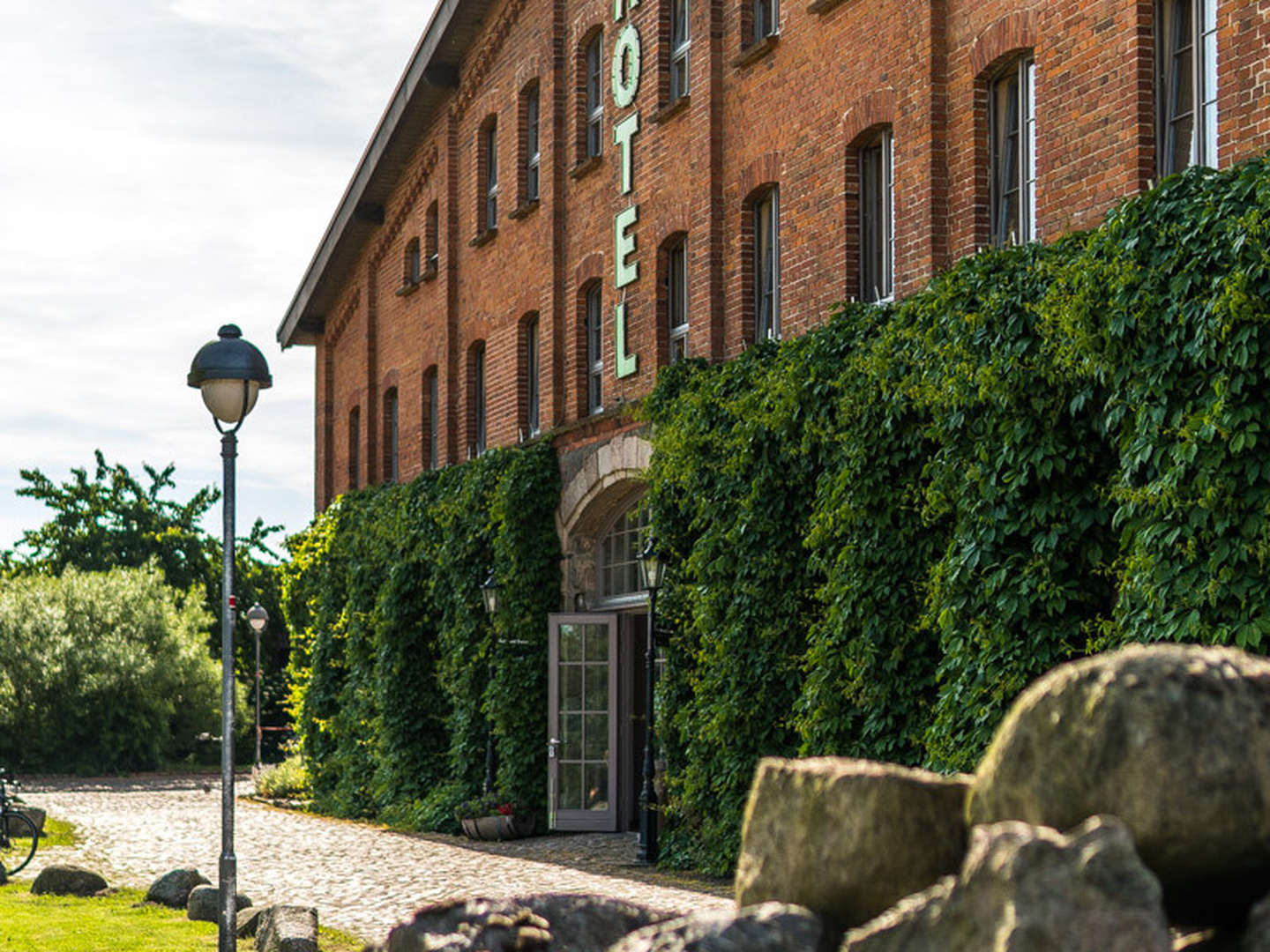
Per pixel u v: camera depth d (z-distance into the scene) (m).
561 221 21.69
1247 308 9.25
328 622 28.84
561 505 21.16
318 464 33.19
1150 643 9.72
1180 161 11.47
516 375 22.91
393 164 27.89
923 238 13.99
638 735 20.95
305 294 32.53
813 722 13.77
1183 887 3.60
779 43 16.55
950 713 11.61
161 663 46.84
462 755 22.34
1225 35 10.67
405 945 4.57
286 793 31.47
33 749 45.19
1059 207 12.33
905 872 3.92
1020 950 3.23
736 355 16.80
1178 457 9.58
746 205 17.25
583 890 14.17
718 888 14.33
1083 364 10.52
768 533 15.08
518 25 23.22
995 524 11.41
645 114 19.33
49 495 58.34
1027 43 12.85
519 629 21.05
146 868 17.30
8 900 14.02
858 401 13.33
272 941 10.61
